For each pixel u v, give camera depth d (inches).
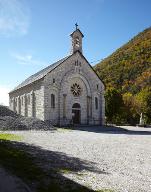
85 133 1439.5
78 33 2135.8
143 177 527.8
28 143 930.7
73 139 1117.1
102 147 903.7
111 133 1501.0
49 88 1956.2
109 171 566.3
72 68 2078.0
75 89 2096.5
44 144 926.4
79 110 2113.7
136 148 901.8
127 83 4544.8
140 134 1466.5
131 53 5290.4
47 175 495.5
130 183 479.8
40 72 2485.2
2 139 991.0
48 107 1943.9
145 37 5620.1
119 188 446.0
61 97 2011.6
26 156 663.8
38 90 2048.5
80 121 2106.3
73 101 2079.2
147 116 3068.4
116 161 672.4
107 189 435.2
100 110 2226.9
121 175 536.1
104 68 5255.9
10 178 451.5
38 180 458.0
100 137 1233.4
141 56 5039.4
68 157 695.7
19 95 2598.4
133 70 4781.0
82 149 843.4
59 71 2012.8
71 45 2124.8
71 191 410.3
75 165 603.2
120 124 2694.4
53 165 586.6
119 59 5280.5
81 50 2144.4
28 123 1563.7
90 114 2155.5
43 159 645.3
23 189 394.0
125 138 1213.7
